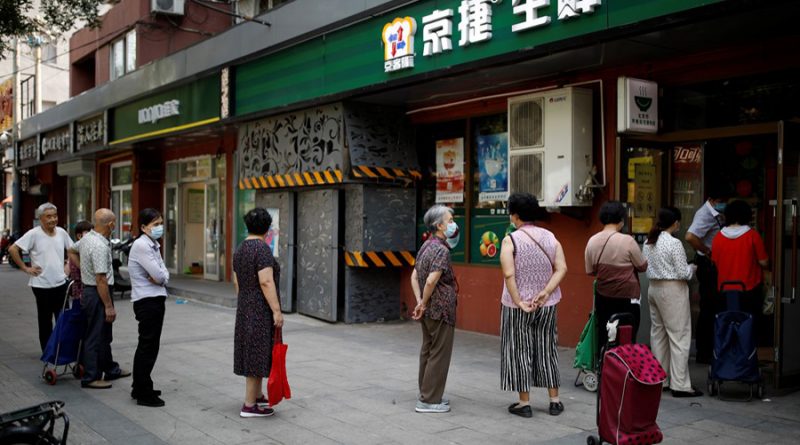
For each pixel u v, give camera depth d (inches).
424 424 211.5
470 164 382.3
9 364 300.8
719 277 258.8
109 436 199.6
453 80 331.3
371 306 410.9
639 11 241.6
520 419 216.7
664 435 199.6
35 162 872.3
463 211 386.9
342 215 414.0
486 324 368.8
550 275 221.6
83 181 879.1
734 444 191.9
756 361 236.2
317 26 397.1
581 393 250.7
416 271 229.8
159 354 319.3
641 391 166.6
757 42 260.2
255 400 219.5
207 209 623.2
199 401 238.5
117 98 644.7
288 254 438.6
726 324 238.7
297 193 439.5
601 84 309.7
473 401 238.2
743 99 274.7
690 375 273.7
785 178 241.3
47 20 511.2
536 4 274.1
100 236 260.7
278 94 433.7
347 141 386.3
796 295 249.4
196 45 518.3
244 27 463.2
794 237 244.8
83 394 248.7
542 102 313.7
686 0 228.4
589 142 308.5
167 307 481.7
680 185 308.2
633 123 284.0
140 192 697.0
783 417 217.5
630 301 242.7
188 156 645.3
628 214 290.8
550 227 337.7
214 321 418.9
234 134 557.3
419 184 414.3
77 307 265.9
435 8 322.7
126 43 703.1
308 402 236.5
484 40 298.7
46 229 306.3
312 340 354.9
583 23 260.4
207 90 506.9
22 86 989.8
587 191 304.7
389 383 263.9
